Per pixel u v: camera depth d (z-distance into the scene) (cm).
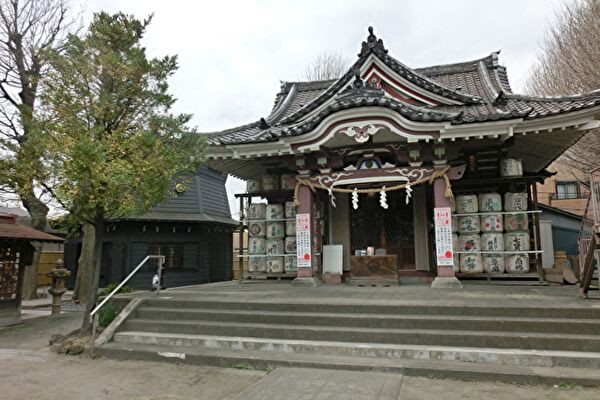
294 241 1148
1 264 962
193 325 676
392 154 1015
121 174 637
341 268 1095
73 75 723
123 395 475
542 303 646
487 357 527
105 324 736
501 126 845
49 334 862
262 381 489
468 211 1007
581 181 1809
